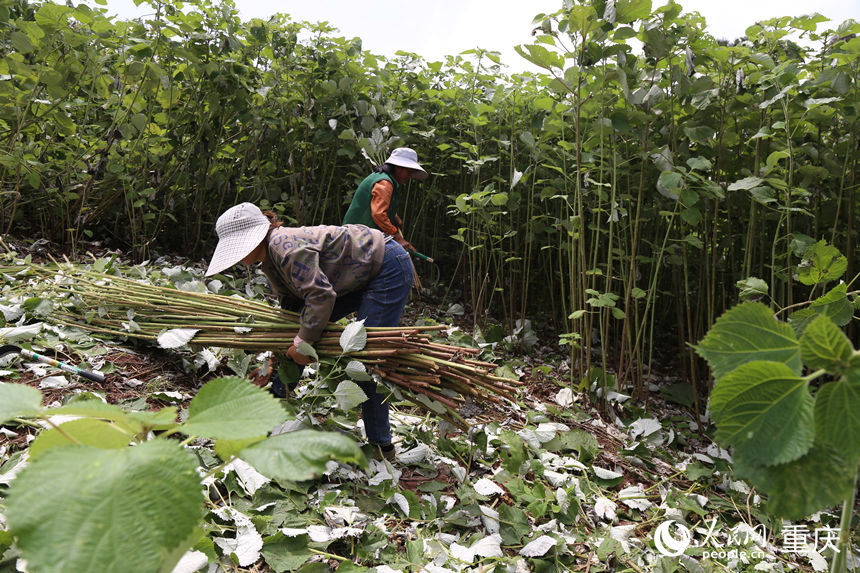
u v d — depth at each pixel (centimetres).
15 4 488
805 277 183
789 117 382
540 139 455
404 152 463
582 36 353
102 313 361
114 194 535
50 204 523
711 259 476
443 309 596
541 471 307
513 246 580
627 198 423
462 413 361
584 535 273
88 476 65
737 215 475
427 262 661
